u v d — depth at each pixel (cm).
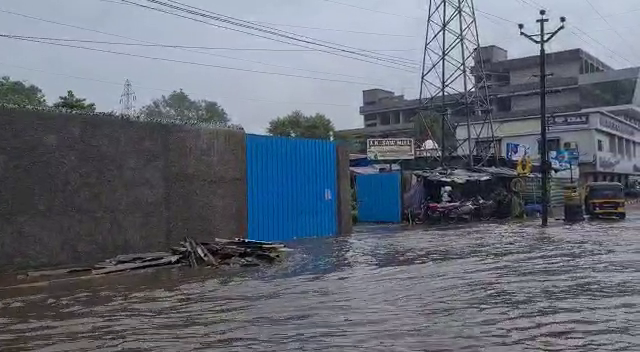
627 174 6706
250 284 1119
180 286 1109
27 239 1290
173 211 1595
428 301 912
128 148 1489
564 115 5703
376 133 8231
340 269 1309
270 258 1463
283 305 900
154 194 1545
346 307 875
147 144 1534
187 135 1647
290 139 2056
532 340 669
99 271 1278
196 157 1670
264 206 1923
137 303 942
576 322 753
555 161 5116
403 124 8169
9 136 1269
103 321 812
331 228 2244
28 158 1298
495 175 3600
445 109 3966
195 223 1656
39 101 3050
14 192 1273
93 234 1405
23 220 1284
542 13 2998
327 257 1545
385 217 3180
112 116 1459
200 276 1242
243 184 1838
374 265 1373
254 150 1897
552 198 4419
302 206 2098
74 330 762
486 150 4591
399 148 3684
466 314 812
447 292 990
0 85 3259
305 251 1700
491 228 2667
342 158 2319
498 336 689
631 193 6369
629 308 834
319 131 6144
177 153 1614
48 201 1327
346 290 1026
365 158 3934
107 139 1443
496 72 8088
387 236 2214
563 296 933
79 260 1374
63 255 1348
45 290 1082
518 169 3766
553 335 690
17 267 1271
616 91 7300
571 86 7475
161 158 1568
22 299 991
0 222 1248
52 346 685
